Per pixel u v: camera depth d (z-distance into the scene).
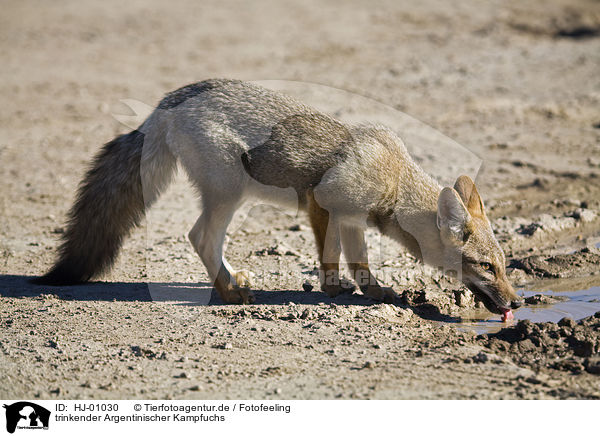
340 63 33.53
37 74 32.91
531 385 8.24
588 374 8.52
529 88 28.95
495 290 10.70
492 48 35.88
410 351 9.32
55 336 9.97
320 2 47.00
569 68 31.72
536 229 14.40
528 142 22.03
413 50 35.97
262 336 9.88
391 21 42.09
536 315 10.70
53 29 41.09
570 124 24.02
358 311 10.73
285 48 36.53
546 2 45.12
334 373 8.68
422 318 10.78
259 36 39.06
